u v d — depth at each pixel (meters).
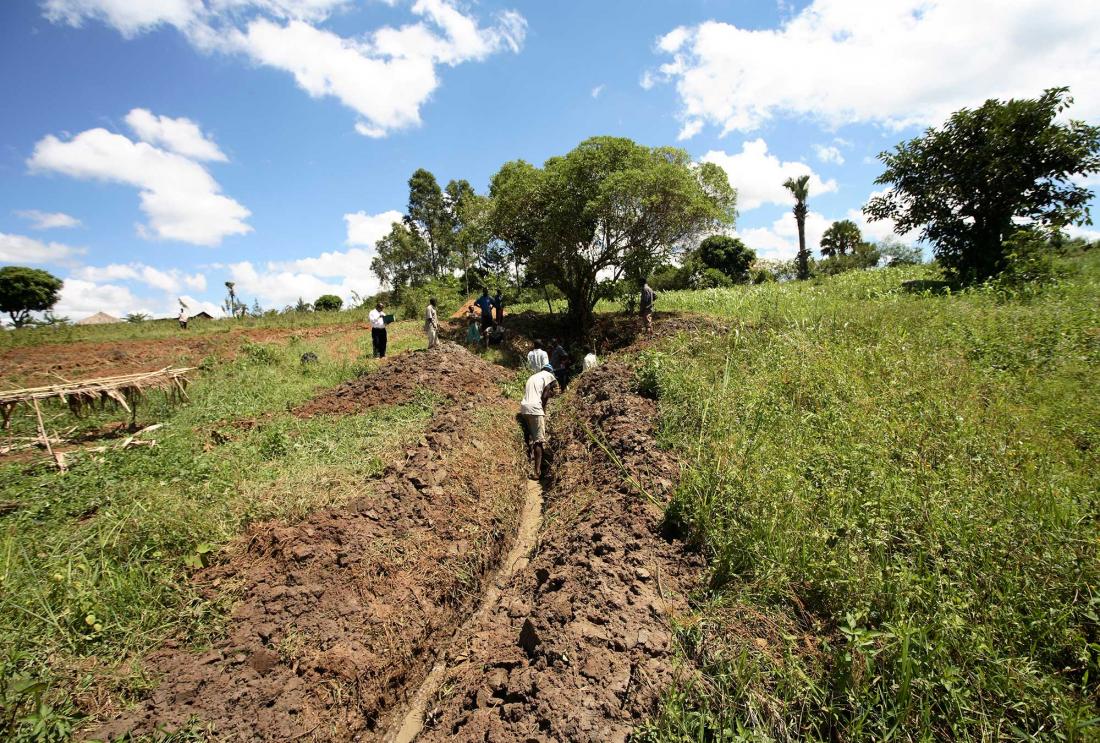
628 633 3.29
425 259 35.31
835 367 6.52
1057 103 11.00
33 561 4.06
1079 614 2.85
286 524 4.80
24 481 5.68
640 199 14.38
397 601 4.41
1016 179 11.53
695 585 3.74
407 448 6.70
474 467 6.70
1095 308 7.34
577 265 16.33
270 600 4.00
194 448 6.99
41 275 34.22
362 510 5.15
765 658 2.94
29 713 2.88
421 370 10.30
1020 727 2.47
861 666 2.76
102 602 3.66
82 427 8.20
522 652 3.60
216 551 4.43
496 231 16.77
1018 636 2.80
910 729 2.50
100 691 3.12
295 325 21.77
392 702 3.86
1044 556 3.11
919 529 3.61
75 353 14.66
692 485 4.42
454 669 3.98
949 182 12.25
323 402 9.80
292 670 3.58
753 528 3.85
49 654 3.26
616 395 7.55
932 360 6.27
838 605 3.19
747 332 8.88
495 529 5.86
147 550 4.27
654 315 15.80
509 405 9.77
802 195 34.56
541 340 16.50
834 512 3.82
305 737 3.26
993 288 9.87
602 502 5.11
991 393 5.44
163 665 3.39
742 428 5.38
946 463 4.27
